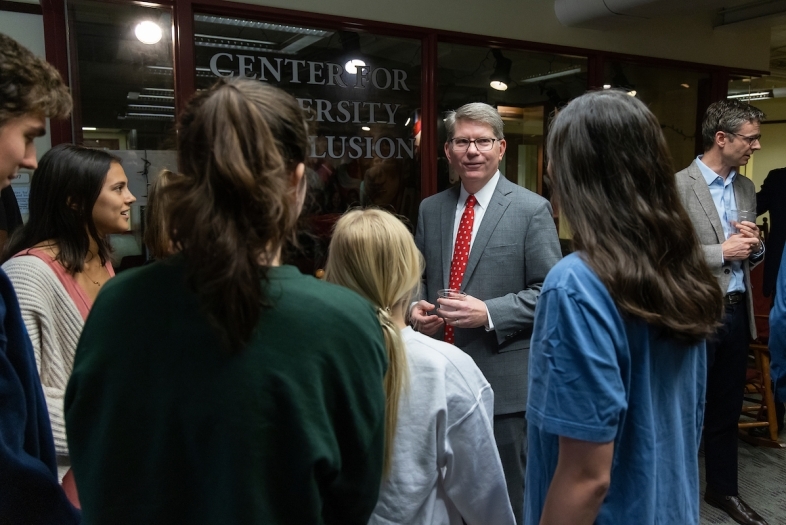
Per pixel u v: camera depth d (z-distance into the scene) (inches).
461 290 70.8
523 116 122.6
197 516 22.8
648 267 31.9
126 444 23.1
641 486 33.2
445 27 110.4
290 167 24.5
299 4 97.5
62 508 31.8
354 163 107.0
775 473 102.8
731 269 86.4
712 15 141.9
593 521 32.6
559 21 122.1
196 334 22.3
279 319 22.4
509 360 68.0
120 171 57.4
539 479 36.1
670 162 34.4
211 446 22.1
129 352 22.9
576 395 31.3
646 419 33.2
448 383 42.4
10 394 29.9
